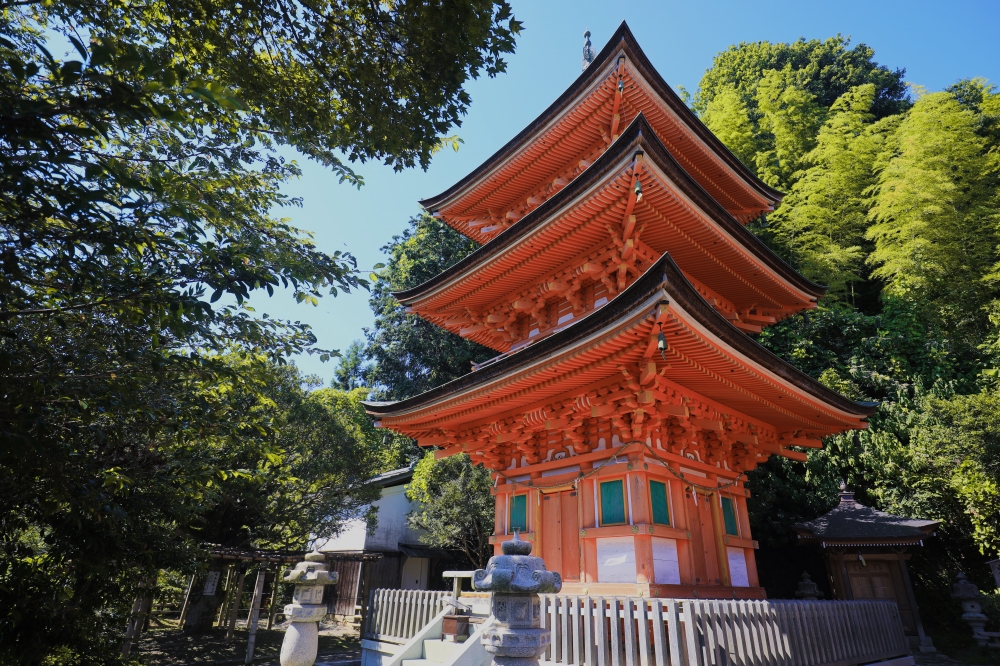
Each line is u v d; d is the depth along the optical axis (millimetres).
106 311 6473
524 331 14836
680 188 10594
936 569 19047
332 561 29172
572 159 15883
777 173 35219
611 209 11023
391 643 11102
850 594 17266
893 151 32438
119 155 6070
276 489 21734
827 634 9047
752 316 14961
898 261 25594
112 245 4926
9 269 4406
